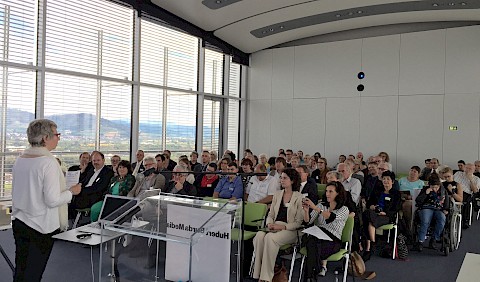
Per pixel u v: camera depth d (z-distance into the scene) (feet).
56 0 20.26
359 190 17.37
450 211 16.74
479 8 25.29
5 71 18.35
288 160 26.35
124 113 24.54
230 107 34.27
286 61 33.65
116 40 23.65
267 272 11.63
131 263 8.39
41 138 8.12
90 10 22.04
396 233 15.55
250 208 13.39
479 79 26.78
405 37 29.12
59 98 20.72
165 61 27.02
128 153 24.98
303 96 32.94
